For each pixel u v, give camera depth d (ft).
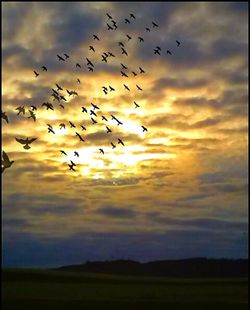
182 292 141.08
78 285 146.51
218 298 134.00
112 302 126.62
